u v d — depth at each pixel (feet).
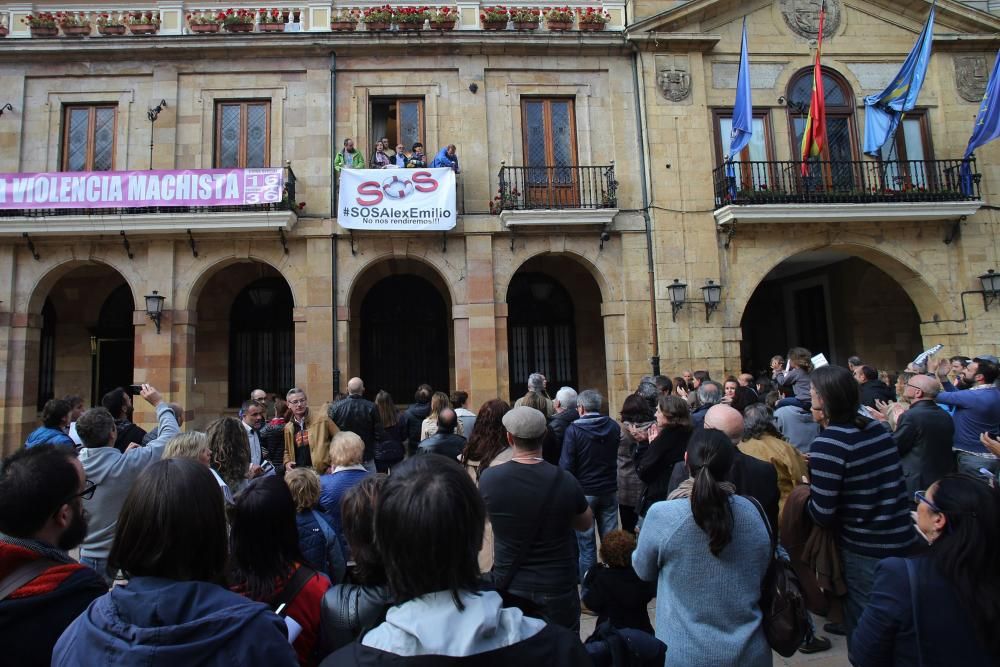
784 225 42.39
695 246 41.70
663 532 8.95
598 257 41.86
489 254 41.01
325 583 9.01
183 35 40.27
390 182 39.55
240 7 42.32
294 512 9.14
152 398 16.61
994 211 43.24
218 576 6.29
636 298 41.32
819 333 54.24
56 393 45.44
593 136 42.91
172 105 40.83
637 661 7.28
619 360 41.11
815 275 54.19
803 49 44.62
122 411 19.77
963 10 44.55
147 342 38.78
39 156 40.09
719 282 41.55
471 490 5.59
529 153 42.86
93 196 37.60
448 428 20.10
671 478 13.46
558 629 5.41
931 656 6.73
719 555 8.61
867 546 11.11
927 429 16.11
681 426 15.79
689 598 8.66
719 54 44.06
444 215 39.55
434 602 5.18
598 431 17.84
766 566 8.82
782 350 57.88
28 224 37.63
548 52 42.91
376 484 8.70
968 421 20.30
